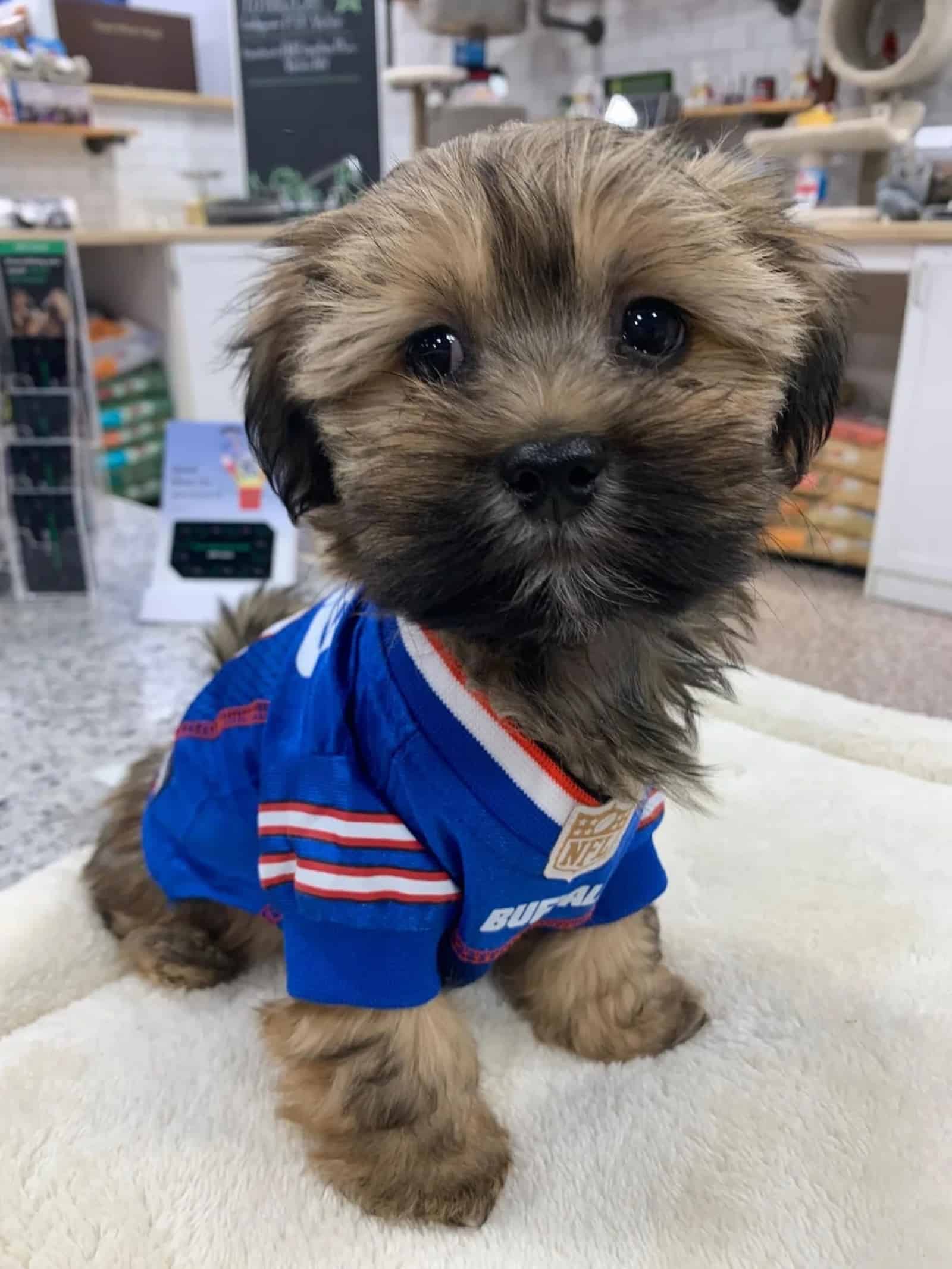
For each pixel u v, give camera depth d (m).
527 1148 0.29
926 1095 0.30
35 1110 0.30
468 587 0.22
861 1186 0.27
